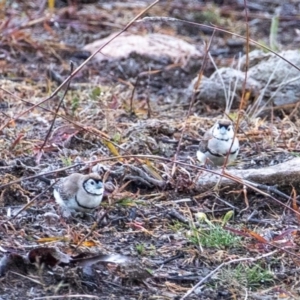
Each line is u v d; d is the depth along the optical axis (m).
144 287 8.38
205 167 11.20
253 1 23.97
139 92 16.06
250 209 10.66
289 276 8.82
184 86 16.64
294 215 10.50
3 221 9.62
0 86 15.05
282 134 13.37
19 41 18.14
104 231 9.72
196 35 20.59
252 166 12.09
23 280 8.25
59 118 13.36
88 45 18.42
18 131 12.66
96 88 14.70
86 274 8.34
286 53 15.41
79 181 9.82
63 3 21.95
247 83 14.91
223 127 11.54
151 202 10.58
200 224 10.04
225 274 8.67
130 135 12.80
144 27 20.33
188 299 8.20
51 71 16.16
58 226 9.73
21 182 10.70
